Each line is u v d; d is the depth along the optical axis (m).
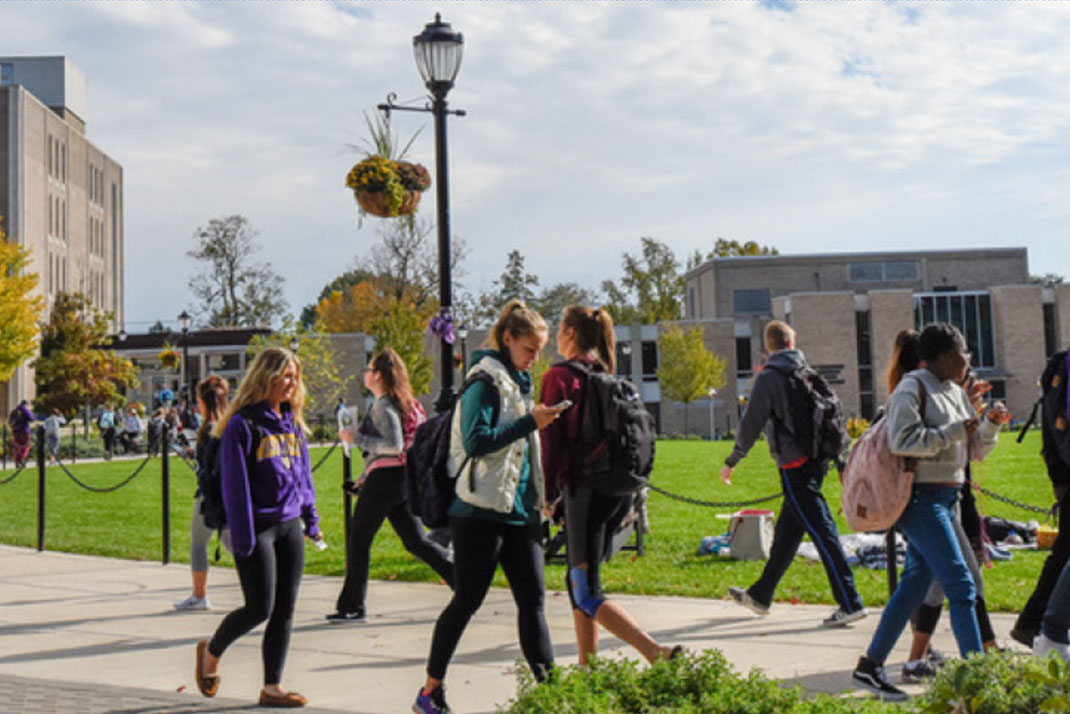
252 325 86.31
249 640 7.92
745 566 11.41
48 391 61.12
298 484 6.09
